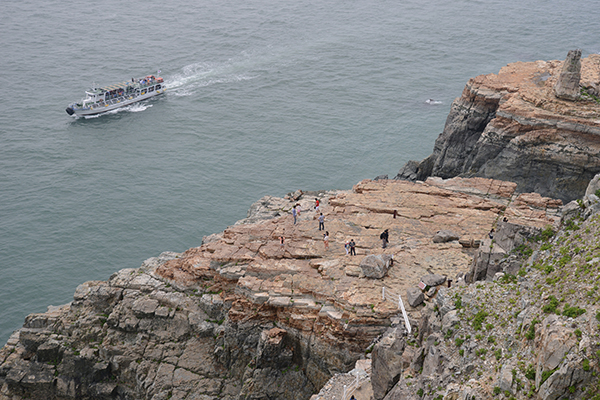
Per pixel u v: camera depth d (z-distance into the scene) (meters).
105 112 139.50
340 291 53.34
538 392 27.19
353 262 57.94
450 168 95.81
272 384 55.28
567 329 27.22
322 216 64.56
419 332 39.72
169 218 98.94
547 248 38.47
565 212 39.12
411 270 55.94
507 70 97.12
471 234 62.34
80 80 158.00
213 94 148.88
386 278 54.81
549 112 80.56
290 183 108.38
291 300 54.81
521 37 186.00
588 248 33.75
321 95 146.00
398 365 38.47
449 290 39.00
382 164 113.38
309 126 129.25
